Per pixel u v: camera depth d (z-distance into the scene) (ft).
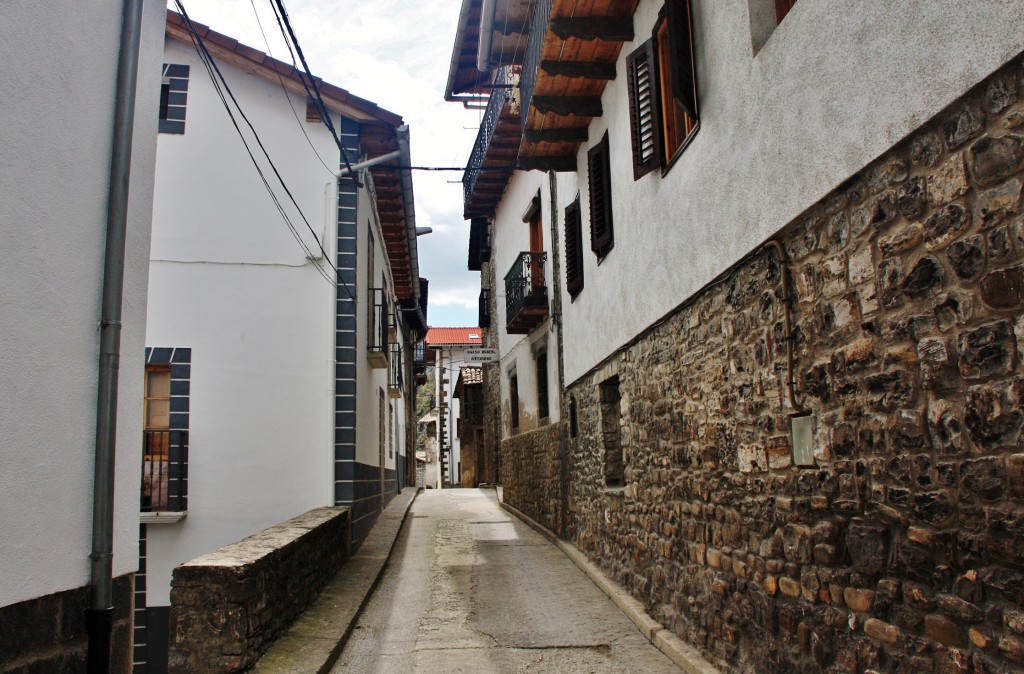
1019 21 7.80
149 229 11.57
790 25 12.82
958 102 8.80
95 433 9.97
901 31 9.78
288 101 29.94
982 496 8.45
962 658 8.71
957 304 8.89
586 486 30.60
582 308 31.40
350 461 28.35
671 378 19.76
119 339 10.30
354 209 29.73
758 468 14.34
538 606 23.24
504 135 42.24
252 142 29.60
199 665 14.52
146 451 27.43
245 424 27.86
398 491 63.00
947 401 9.05
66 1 9.51
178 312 28.25
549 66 24.53
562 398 35.55
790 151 12.90
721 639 15.94
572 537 33.19
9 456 8.20
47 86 9.09
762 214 14.02
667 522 19.97
